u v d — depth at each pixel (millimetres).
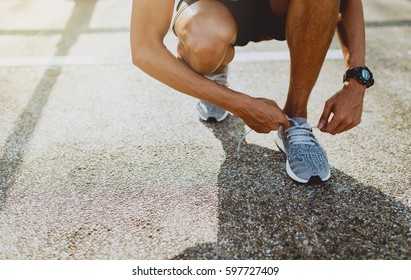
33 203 1268
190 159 1450
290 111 1377
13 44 2383
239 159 1443
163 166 1419
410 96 1812
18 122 1679
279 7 1283
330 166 1398
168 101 1828
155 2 1021
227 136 1578
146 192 1301
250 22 1324
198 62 1187
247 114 1170
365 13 2814
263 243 1107
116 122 1679
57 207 1249
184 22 1169
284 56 2234
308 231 1141
